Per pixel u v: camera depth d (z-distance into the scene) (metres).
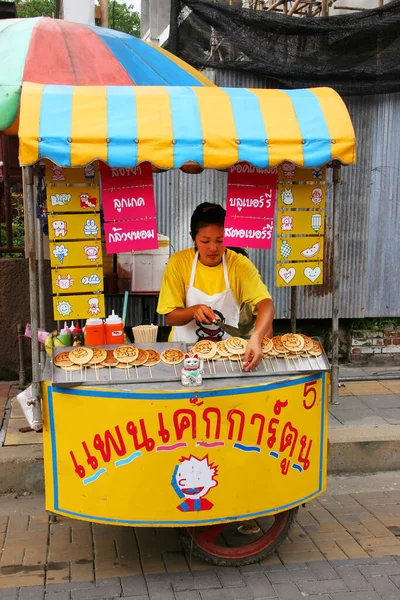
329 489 3.93
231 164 2.84
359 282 5.71
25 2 16.98
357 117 5.45
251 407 2.72
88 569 3.00
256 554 3.03
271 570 3.01
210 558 2.98
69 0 5.25
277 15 4.92
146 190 3.05
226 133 2.84
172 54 4.77
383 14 4.93
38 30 4.08
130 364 2.76
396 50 5.07
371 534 3.37
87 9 5.30
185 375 2.65
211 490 2.73
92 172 3.04
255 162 2.86
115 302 5.27
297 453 2.90
